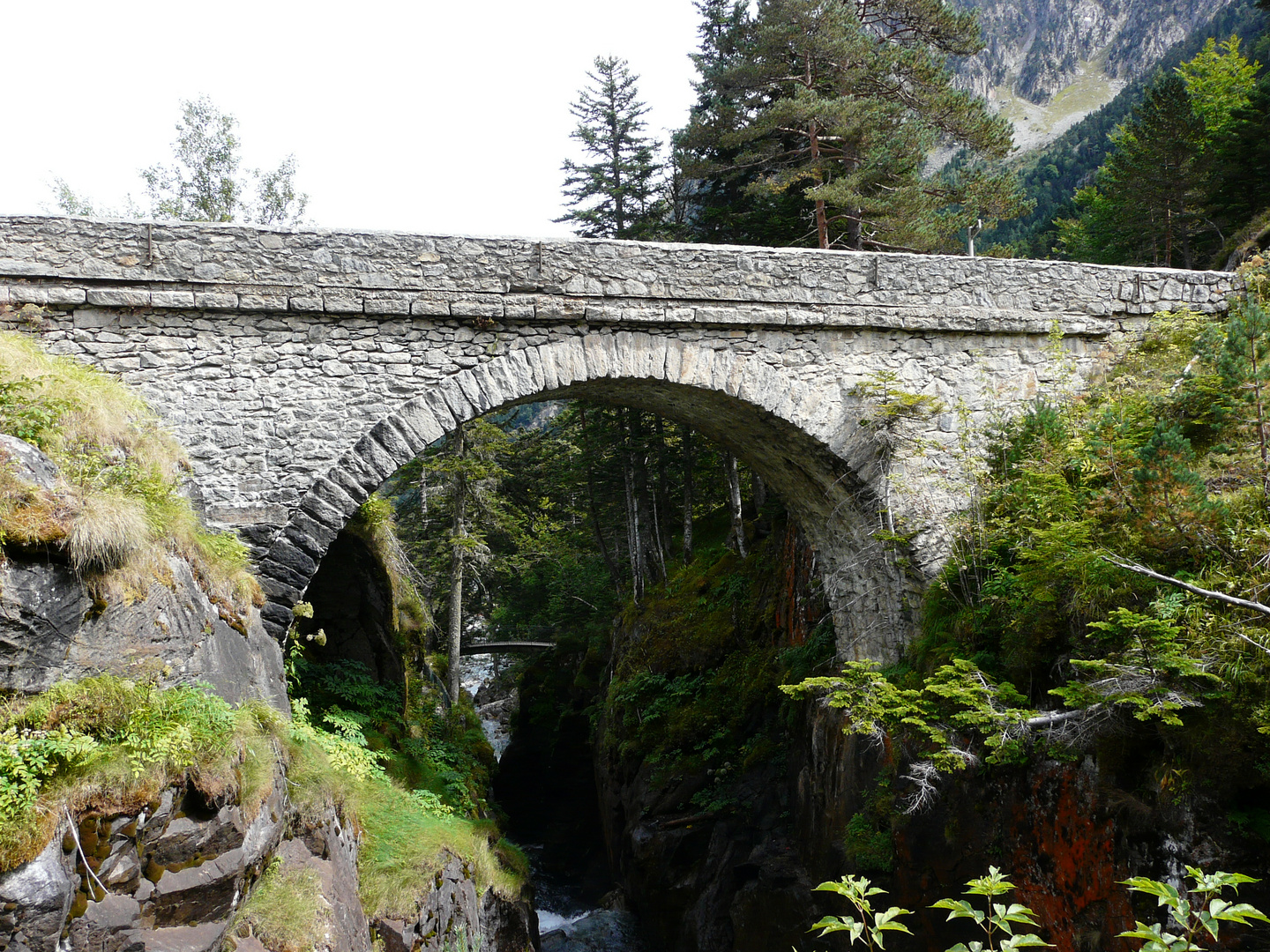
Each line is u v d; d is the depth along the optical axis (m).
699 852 15.04
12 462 5.57
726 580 18.84
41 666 5.36
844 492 12.52
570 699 22.22
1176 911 2.68
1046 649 9.34
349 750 10.13
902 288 12.04
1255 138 21.23
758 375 11.62
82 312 9.71
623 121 23.92
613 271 10.99
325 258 10.24
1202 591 5.74
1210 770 7.05
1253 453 8.52
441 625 24.92
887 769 11.78
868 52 16.70
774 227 19.59
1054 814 8.68
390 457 10.35
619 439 22.11
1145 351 12.42
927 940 10.58
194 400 9.94
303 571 10.08
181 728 5.76
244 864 6.00
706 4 21.77
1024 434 11.01
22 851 4.63
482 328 10.71
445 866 9.90
